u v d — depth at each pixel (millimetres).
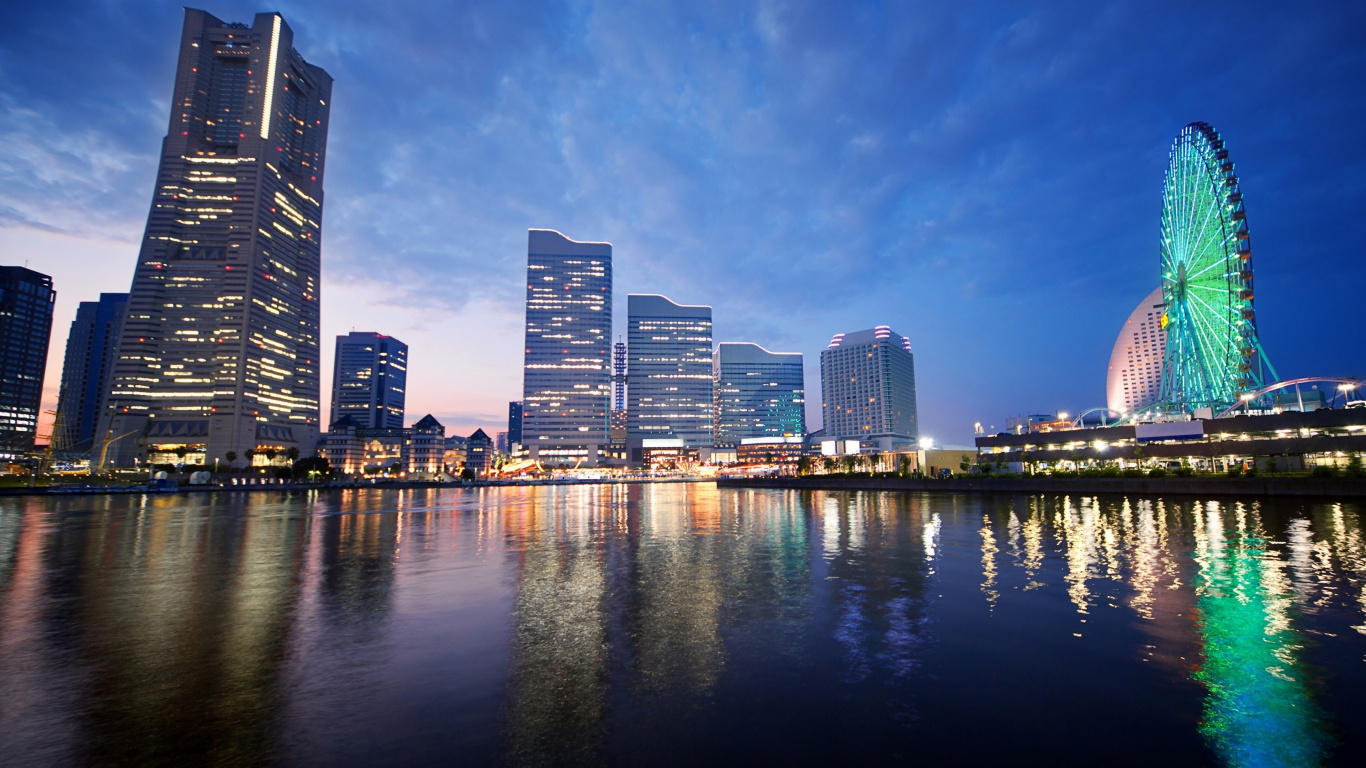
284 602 17750
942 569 22312
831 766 7805
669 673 11383
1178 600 16672
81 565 25578
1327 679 10617
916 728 8914
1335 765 7684
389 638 13812
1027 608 16031
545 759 8094
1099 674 11039
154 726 9172
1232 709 9430
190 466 189125
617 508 70062
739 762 7945
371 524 46906
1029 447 112812
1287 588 18031
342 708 9828
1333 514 43094
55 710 9781
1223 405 88875
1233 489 64250
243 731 8984
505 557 27141
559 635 13969
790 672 11352
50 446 157750
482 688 10688
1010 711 9477
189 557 27906
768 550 28672
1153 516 43719
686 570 22969
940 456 129875
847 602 17047
